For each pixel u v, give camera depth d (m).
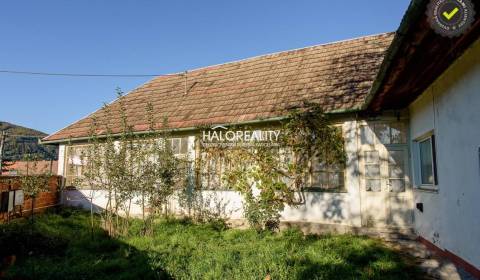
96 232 8.56
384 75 5.84
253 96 11.25
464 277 5.33
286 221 9.30
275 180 9.34
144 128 11.52
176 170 9.88
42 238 7.36
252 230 8.74
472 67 5.09
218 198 10.32
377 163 8.65
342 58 11.53
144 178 8.91
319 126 8.94
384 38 11.80
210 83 13.74
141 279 5.29
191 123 10.92
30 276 5.27
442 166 6.42
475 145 5.11
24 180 10.16
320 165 9.13
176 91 14.11
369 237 8.12
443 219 6.42
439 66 5.77
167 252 6.73
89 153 9.60
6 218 9.56
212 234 8.62
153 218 9.48
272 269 5.41
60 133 13.88
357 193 8.62
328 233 8.43
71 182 13.07
